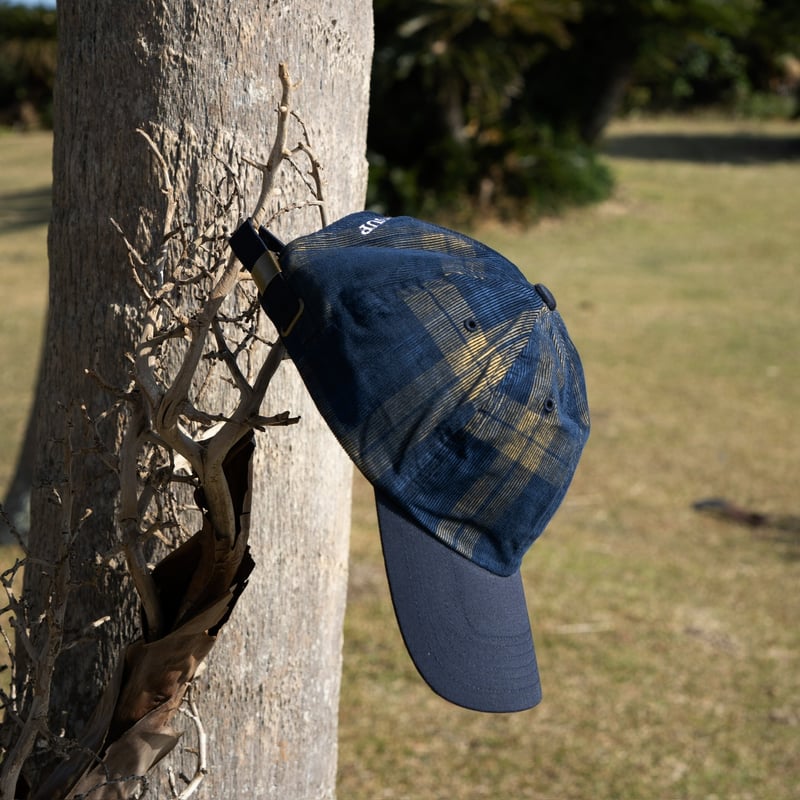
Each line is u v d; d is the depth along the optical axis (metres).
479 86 9.51
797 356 6.38
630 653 2.90
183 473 1.08
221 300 0.98
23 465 3.33
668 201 11.25
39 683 1.02
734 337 6.77
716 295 7.88
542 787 2.28
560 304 7.45
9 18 20.41
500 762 2.37
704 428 5.07
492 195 10.05
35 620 1.09
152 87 1.09
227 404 1.12
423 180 9.85
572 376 1.05
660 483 4.35
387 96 9.57
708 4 10.12
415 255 1.01
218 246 1.07
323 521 1.18
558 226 10.10
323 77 1.12
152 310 1.01
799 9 13.60
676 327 6.97
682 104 18.92
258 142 1.10
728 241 9.69
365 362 0.98
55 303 1.14
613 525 3.90
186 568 1.03
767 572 3.54
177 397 0.97
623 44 10.77
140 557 1.01
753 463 4.62
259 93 1.10
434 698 2.63
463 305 1.00
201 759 1.10
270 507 1.15
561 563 3.49
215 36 1.09
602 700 2.66
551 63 10.98
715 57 16.67
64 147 1.12
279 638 1.16
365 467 0.98
